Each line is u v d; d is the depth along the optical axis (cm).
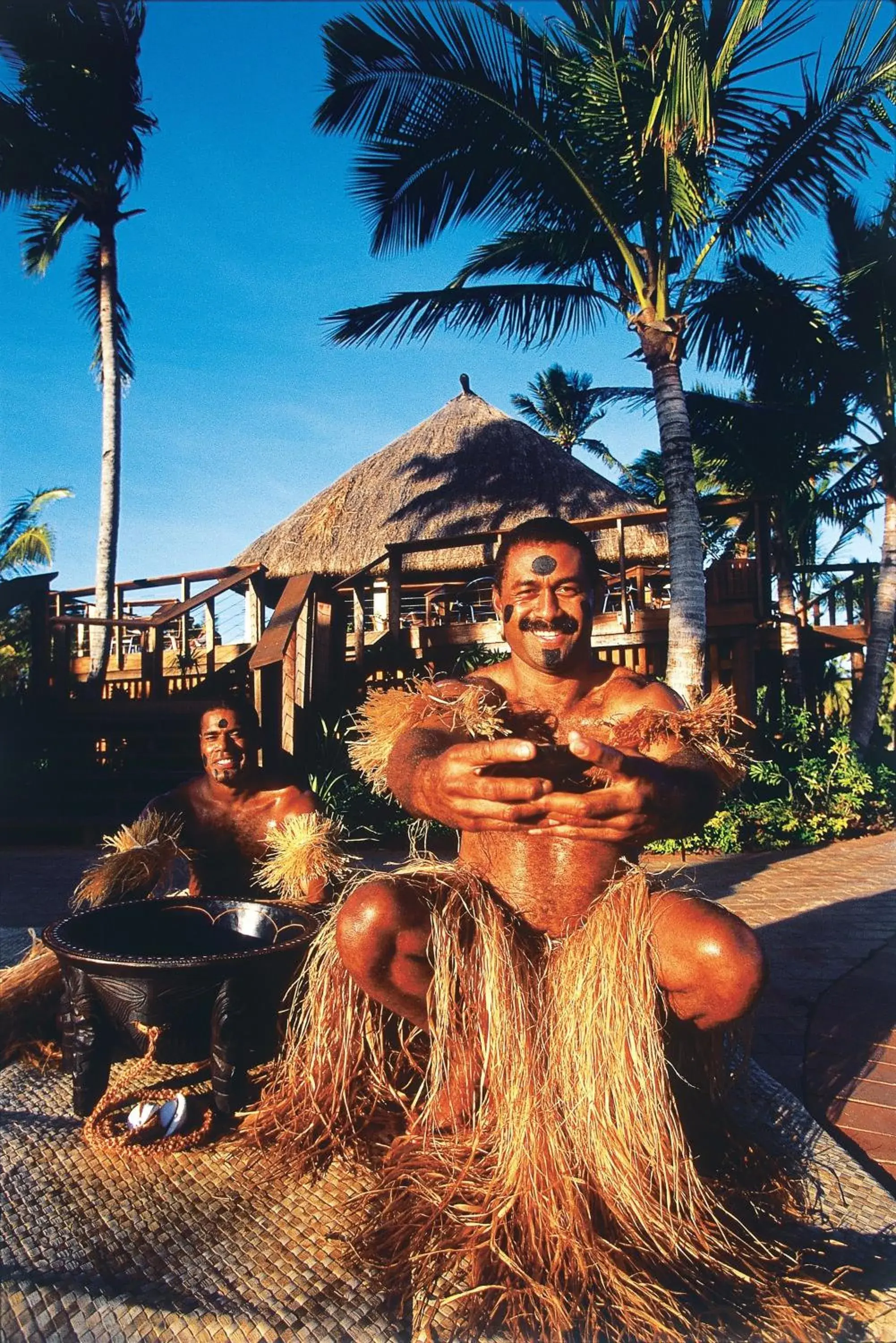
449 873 186
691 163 816
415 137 864
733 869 719
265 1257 156
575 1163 164
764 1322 141
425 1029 189
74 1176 182
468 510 1398
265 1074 213
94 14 1226
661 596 1413
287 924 226
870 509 1667
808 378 1224
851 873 686
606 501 1370
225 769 258
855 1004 330
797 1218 173
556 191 876
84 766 943
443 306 965
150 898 240
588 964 174
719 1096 190
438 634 1093
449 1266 151
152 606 1504
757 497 1030
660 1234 157
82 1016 195
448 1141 176
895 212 1174
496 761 167
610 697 200
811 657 1716
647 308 908
